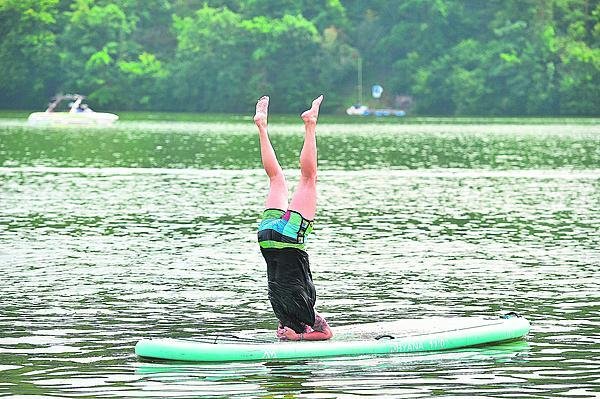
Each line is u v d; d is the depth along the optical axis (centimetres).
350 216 8300
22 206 8819
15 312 4734
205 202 9231
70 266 5931
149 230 7400
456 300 5050
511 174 12388
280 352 3928
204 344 3925
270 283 4119
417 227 7656
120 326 4481
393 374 3716
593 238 7112
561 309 4850
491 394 3488
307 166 4169
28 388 3550
